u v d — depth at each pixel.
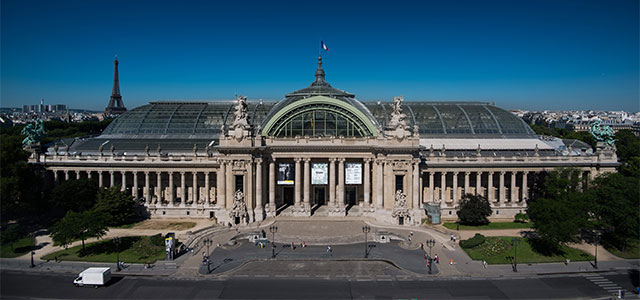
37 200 120.06
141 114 163.88
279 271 89.12
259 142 123.19
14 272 87.19
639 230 94.88
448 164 133.00
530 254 97.44
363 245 105.75
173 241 95.62
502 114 165.25
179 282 83.19
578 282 83.69
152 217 131.75
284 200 138.50
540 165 133.62
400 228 117.50
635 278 85.56
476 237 104.44
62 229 93.75
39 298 75.88
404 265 91.62
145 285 81.75
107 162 131.75
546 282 83.56
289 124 130.00
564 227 92.94
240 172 121.25
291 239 108.38
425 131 155.75
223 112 162.00
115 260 93.88
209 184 135.25
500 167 134.00
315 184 128.88
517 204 134.50
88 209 119.38
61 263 92.12
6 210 111.56
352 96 140.00
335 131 129.75
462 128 157.50
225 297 76.75
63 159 132.62
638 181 103.31
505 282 83.38
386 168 123.44
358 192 136.38
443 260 94.69
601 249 101.69
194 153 131.88
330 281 83.94
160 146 143.38
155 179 137.25
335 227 117.50
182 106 169.00
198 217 131.62
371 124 128.12
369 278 85.50
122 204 120.50
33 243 104.19
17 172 115.06
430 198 134.88
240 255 97.81
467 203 120.56
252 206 122.62
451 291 79.31
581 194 108.75
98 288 80.12
